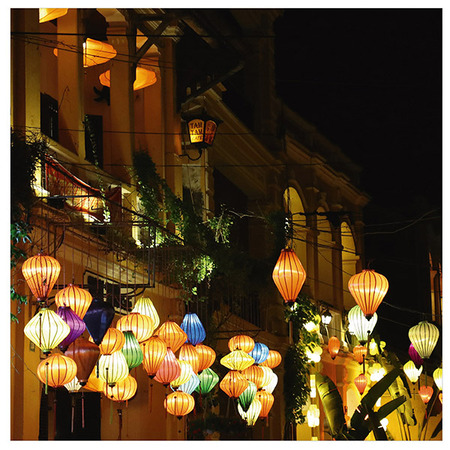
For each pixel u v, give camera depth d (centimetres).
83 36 1644
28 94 1384
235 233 2509
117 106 1805
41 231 1268
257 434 2334
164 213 1894
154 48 1948
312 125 3055
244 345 1708
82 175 1569
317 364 2817
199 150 2016
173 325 1416
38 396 1308
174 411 1479
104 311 1202
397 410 2916
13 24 1390
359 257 3375
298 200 2900
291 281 1622
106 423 1662
